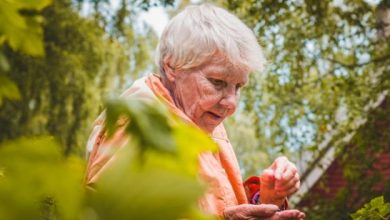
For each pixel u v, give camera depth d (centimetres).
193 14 225
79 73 1495
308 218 1042
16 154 46
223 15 222
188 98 224
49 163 47
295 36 1148
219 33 218
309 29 1144
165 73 229
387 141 1091
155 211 46
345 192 1045
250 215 198
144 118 50
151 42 1652
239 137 3052
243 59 220
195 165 50
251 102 1210
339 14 1131
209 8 224
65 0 1476
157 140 49
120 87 1617
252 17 1094
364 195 1038
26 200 46
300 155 1172
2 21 63
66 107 1490
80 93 1498
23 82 1386
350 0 1137
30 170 46
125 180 47
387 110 1094
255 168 3006
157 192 46
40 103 1455
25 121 1416
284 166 220
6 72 62
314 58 1157
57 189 46
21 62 1338
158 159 49
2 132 1403
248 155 3020
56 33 1487
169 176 47
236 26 223
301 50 1148
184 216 47
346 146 1116
